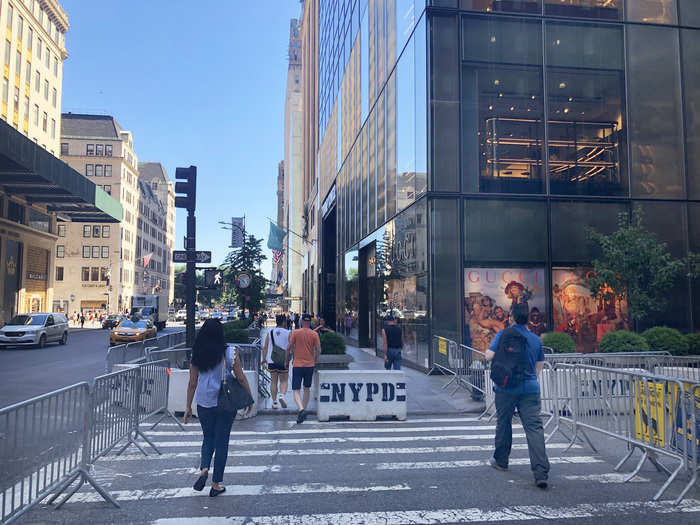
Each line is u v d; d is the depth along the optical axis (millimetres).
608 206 15938
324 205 41062
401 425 8586
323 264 41781
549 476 5609
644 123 16406
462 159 15352
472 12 15805
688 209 16297
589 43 16375
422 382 13312
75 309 77250
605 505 4707
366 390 9023
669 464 6121
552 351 12133
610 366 11328
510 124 15695
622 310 15672
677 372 10438
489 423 8773
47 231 49250
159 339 14508
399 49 18344
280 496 4922
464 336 14812
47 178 35812
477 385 10688
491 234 15312
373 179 22438
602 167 16047
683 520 4348
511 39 15953
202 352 5008
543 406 8820
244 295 36094
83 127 80562
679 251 16109
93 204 47219
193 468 5918
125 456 6457
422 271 15461
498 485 5281
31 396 11203
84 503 4727
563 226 15688
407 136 17266
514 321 5699
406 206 17250
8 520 3670
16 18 43125
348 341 28391
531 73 15953
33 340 25000
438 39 15523
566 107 16062
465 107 15516
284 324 9859
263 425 8531
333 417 8922
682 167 16422
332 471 5793
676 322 15805
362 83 25156
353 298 27422
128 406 6293
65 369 16328
